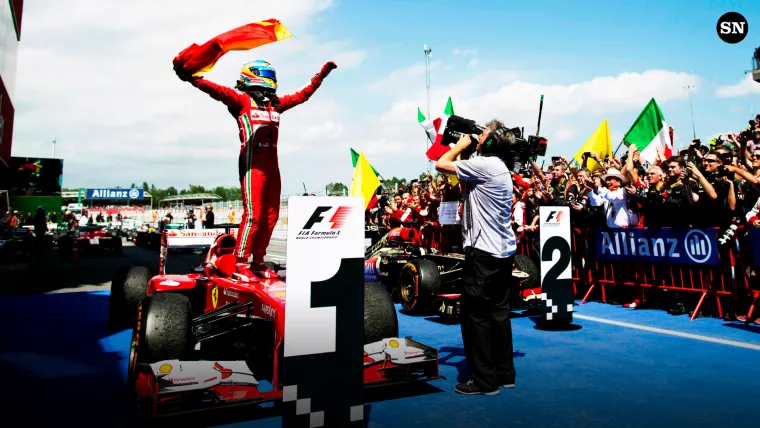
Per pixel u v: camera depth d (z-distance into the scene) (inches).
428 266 262.2
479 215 142.5
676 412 125.1
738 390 139.4
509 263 145.8
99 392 148.9
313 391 101.7
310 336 101.9
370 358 135.6
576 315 253.0
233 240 185.3
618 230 277.0
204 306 197.9
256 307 144.0
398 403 136.4
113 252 775.7
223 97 158.7
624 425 118.3
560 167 343.3
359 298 107.1
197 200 2883.9
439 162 146.9
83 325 247.3
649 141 358.3
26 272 503.8
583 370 161.9
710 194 230.4
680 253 246.1
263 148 163.0
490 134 147.1
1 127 948.6
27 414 131.0
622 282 277.3
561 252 219.9
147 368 122.3
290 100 173.6
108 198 3196.4
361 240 107.8
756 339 194.1
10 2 998.4
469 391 142.6
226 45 156.0
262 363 169.0
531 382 151.4
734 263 226.5
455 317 248.2
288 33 167.2
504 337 147.3
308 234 102.7
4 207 1165.7
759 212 211.9
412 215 366.6
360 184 449.1
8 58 1019.3
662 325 223.6
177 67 153.6
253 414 130.0
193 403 119.0
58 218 1680.6
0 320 261.0
